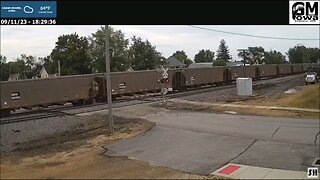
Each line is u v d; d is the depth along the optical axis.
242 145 16.64
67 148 17.64
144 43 104.50
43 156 16.31
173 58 136.00
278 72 81.56
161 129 21.12
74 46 100.50
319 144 16.41
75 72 98.00
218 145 16.83
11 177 12.95
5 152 17.23
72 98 33.09
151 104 33.53
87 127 22.66
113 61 89.31
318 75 67.19
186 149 16.33
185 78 47.34
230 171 12.86
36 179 12.59
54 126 22.92
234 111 28.41
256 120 23.58
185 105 32.72
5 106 27.62
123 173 13.02
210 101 35.44
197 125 22.16
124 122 23.95
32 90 29.58
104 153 16.16
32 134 20.84
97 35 90.31
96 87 35.25
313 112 26.67
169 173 12.88
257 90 46.12
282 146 16.19
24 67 147.25
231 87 53.28
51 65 108.62
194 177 12.32
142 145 17.39
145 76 41.16
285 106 29.92
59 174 13.18
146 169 13.45
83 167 14.05
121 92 37.69
